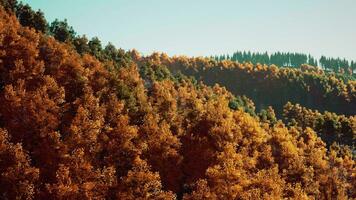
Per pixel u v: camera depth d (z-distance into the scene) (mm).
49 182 60125
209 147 79438
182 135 83000
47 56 87125
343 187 95500
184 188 73625
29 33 90438
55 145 61344
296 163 88312
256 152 82562
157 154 73188
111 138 70938
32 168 54156
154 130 76188
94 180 59688
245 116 97312
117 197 60312
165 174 72062
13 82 74188
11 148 55281
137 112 83875
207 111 89125
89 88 80688
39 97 67188
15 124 64250
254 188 66938
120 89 86812
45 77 74812
